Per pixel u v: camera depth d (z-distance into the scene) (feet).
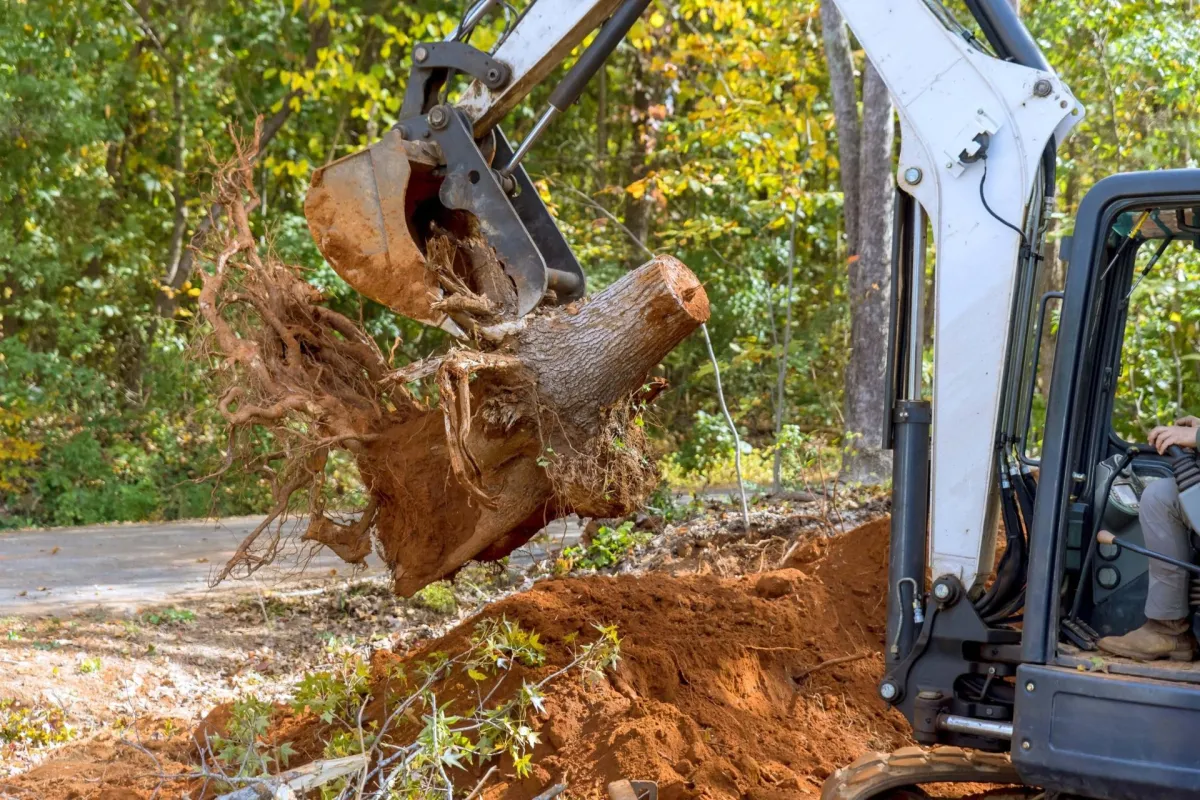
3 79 55.11
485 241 18.39
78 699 23.48
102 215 70.85
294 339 19.06
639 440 19.11
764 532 30.71
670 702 17.15
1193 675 11.86
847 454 41.29
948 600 13.39
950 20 14.76
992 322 13.29
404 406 19.38
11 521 49.75
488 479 17.93
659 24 50.88
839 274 64.18
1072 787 12.25
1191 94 43.42
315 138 70.33
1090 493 13.06
